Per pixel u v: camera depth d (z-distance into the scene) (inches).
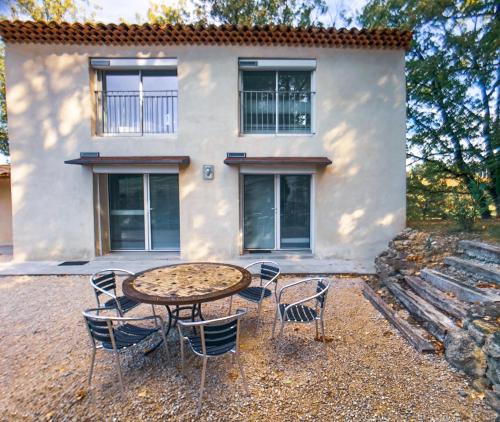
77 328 148.2
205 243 280.7
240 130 285.4
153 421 87.6
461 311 128.9
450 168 419.5
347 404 93.6
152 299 106.6
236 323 100.1
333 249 283.1
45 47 269.7
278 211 293.9
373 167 282.5
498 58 327.6
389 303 171.9
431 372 108.7
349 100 279.4
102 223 288.7
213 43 271.6
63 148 275.1
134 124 287.0
